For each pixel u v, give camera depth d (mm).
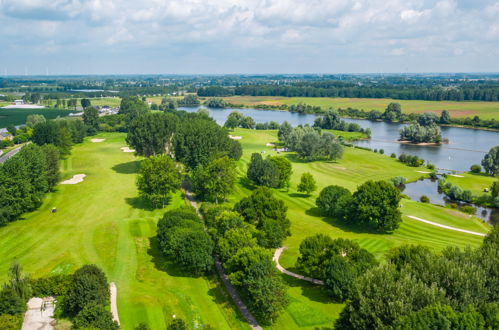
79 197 109562
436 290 45844
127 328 50719
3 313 51062
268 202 83875
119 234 83562
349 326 48000
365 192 89875
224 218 73312
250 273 56469
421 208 109812
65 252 74625
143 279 65438
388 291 46281
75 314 53125
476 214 112062
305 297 60938
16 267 56125
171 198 111188
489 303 43188
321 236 65562
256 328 53031
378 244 80500
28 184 94312
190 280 66062
